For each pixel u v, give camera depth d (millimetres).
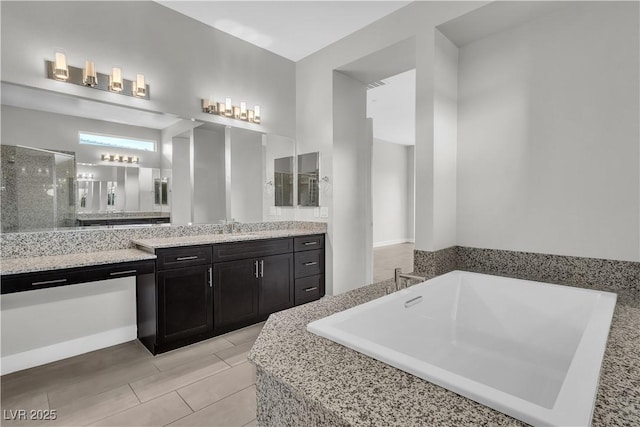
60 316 2248
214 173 3117
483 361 1826
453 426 672
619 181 1855
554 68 2084
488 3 2020
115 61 2455
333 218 3396
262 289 2926
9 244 2041
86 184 2369
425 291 1810
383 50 2801
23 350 2111
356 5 2600
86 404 1734
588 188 1962
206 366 2145
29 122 2129
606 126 1894
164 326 2307
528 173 2203
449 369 1740
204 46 2988
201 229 2992
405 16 2549
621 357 1033
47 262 1924
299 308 1502
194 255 2455
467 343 1999
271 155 3576
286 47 3414
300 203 3754
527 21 2195
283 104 3676
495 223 2365
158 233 2715
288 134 3736
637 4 1787
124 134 2555
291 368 925
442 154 2377
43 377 2008
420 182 2373
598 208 1929
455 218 2545
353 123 3609
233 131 3250
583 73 1969
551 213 2107
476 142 2457
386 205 8500
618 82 1852
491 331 1946
